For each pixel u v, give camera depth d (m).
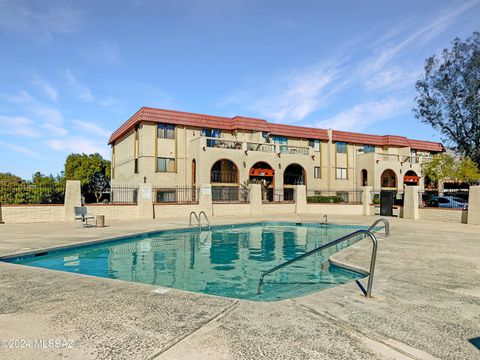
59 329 3.62
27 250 8.98
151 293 4.98
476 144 32.34
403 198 23.45
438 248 9.92
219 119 34.28
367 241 11.57
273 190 32.91
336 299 4.76
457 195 35.69
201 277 8.04
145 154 30.55
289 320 3.92
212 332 3.55
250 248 12.44
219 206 24.56
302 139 38.94
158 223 17.94
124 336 3.45
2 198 18.72
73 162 47.81
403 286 5.55
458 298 4.88
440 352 3.17
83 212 15.69
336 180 40.59
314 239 14.83
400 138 44.56
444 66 32.91
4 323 3.80
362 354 3.11
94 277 6.01
